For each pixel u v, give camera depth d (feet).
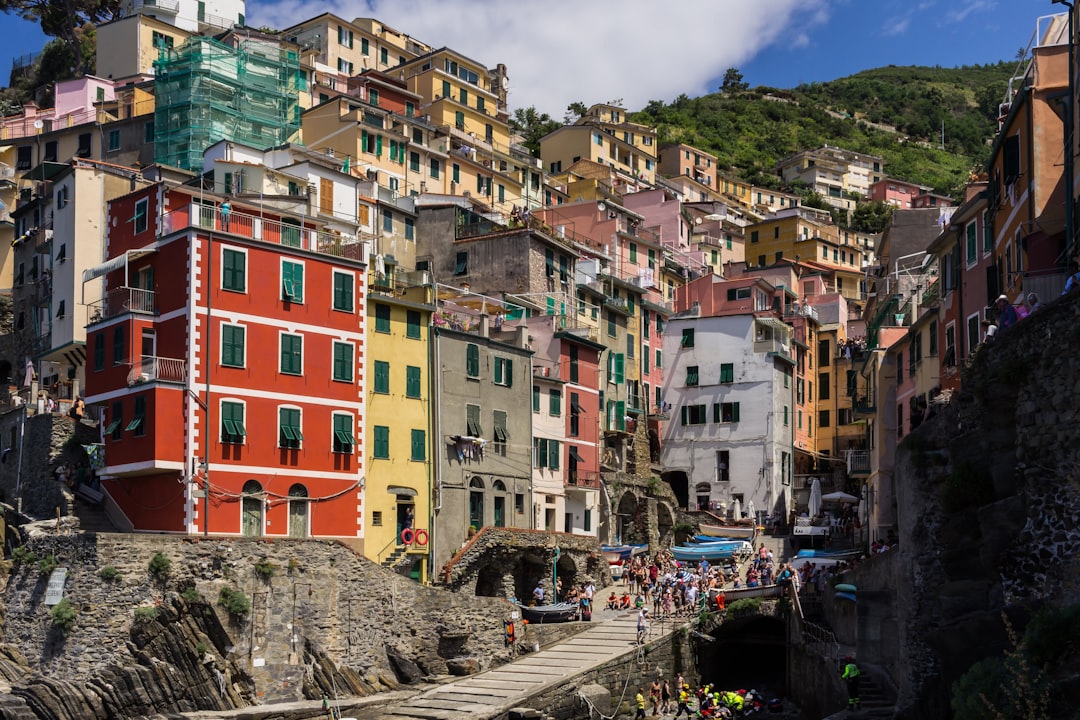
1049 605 112.16
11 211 310.86
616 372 314.35
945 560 124.88
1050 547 114.42
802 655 208.03
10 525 210.59
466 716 177.78
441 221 312.71
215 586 183.32
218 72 319.27
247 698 181.88
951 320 200.75
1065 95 152.76
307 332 214.69
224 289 204.33
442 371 238.89
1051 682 98.07
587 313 311.27
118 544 182.70
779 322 347.15
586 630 226.17
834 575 215.72
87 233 249.14
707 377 345.92
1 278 296.71
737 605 229.04
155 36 406.00
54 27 482.28
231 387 202.69
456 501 237.66
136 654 177.27
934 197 497.05
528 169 431.84
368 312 226.38
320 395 215.10
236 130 319.27
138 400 199.62
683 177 581.94
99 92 379.76
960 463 124.67
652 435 348.38
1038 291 143.43
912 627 128.67
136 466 197.67
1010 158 167.63
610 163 538.06
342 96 366.43
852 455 278.05
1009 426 122.01
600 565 261.44
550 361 277.03
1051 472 115.14
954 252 200.34
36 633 187.83
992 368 123.54
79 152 338.75
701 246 474.08
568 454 276.82
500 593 235.20
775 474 334.03
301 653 189.67
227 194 233.14
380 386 226.38
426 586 207.31
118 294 213.05
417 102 442.50
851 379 352.49
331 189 290.15
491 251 303.07
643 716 204.54
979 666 106.01
